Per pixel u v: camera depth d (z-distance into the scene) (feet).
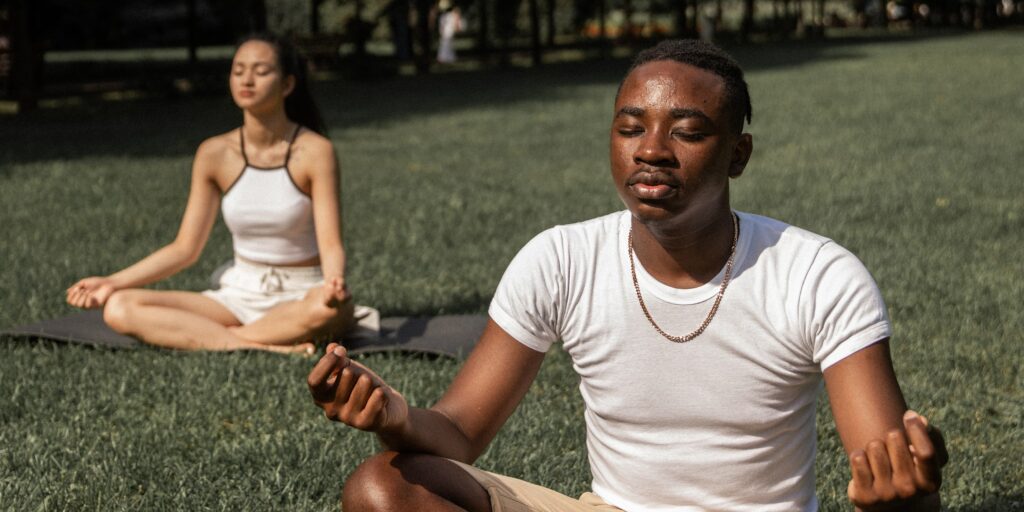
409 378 16.37
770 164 40.06
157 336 17.66
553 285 7.94
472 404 8.07
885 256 24.57
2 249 25.99
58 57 118.52
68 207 31.73
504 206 32.37
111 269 24.11
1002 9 188.24
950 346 18.08
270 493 12.47
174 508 12.26
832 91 66.08
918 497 5.78
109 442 14.20
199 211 18.17
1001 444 14.19
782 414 7.57
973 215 29.43
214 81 72.33
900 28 180.34
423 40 93.71
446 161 42.19
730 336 7.48
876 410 7.04
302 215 18.04
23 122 56.54
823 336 7.29
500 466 13.20
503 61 101.86
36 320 20.33
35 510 12.11
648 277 7.63
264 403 15.65
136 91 73.61
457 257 25.71
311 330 17.75
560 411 15.43
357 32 94.58
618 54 119.14
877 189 33.96
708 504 7.73
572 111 60.29
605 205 32.68
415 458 7.18
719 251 7.50
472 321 19.52
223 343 17.89
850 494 5.91
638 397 7.71
